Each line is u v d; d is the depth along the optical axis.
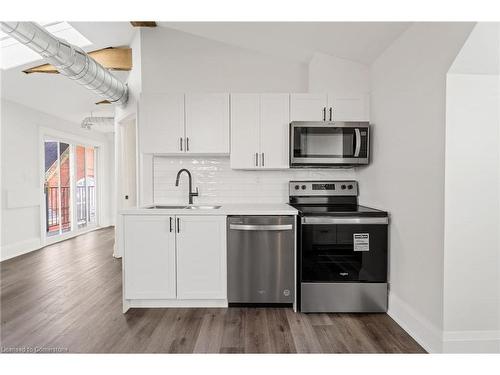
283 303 2.70
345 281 2.57
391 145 2.54
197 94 3.00
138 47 3.74
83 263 4.13
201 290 2.64
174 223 2.62
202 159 3.34
